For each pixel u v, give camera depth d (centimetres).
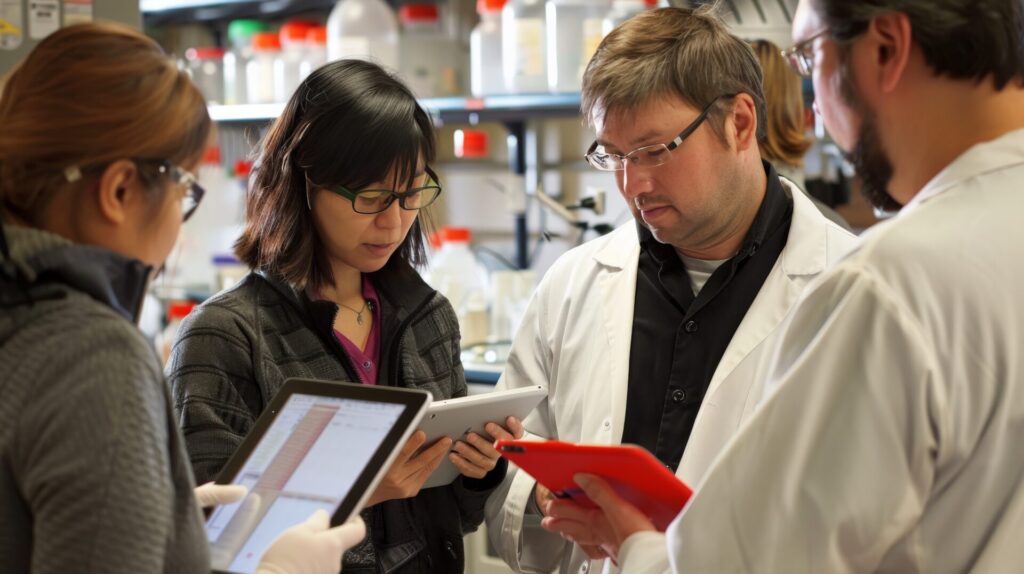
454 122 330
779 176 176
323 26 378
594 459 116
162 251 103
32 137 93
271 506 120
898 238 100
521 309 301
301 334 159
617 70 150
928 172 105
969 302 96
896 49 100
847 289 101
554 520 134
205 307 156
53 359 91
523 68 291
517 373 186
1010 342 96
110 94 95
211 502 120
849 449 97
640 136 149
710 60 150
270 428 129
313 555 108
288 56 339
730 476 103
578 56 287
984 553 98
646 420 162
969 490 98
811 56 108
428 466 150
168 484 94
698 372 160
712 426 153
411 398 122
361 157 151
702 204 152
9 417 90
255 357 153
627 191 154
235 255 168
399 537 162
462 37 353
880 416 96
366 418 124
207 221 381
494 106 290
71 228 98
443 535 170
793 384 101
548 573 175
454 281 298
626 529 119
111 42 98
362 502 115
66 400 89
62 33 98
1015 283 97
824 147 281
